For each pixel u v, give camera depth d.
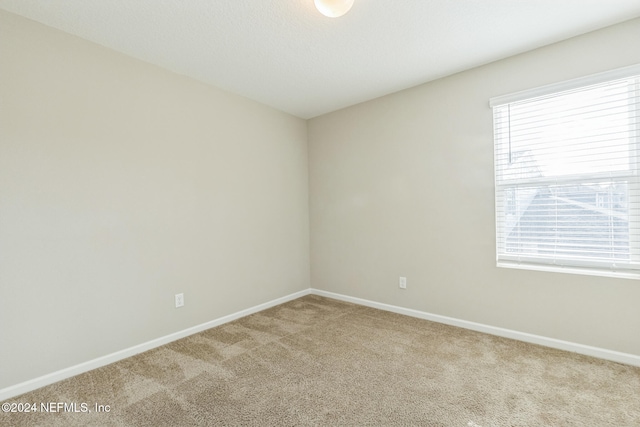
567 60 2.16
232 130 3.01
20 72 1.81
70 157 1.99
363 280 3.38
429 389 1.78
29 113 1.84
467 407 1.61
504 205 2.50
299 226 3.77
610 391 1.73
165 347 2.39
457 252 2.71
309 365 2.07
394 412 1.58
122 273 2.24
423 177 2.90
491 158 2.51
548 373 1.92
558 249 2.27
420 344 2.37
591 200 2.13
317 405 1.65
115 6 1.74
